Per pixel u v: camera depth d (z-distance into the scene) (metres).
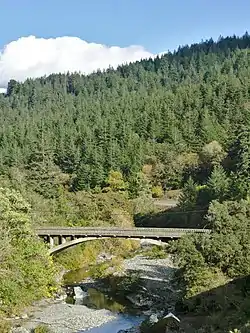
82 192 80.94
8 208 41.41
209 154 94.38
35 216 56.12
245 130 83.50
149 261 57.94
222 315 29.94
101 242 63.28
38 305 40.06
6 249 37.69
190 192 76.31
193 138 103.56
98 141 105.94
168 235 48.34
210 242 35.50
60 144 104.94
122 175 93.56
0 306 36.47
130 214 78.00
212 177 73.00
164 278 48.75
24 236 42.56
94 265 57.53
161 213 76.75
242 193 60.75
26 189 76.31
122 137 105.62
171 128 107.44
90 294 44.97
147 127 111.94
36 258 43.03
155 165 96.88
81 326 35.03
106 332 33.69
